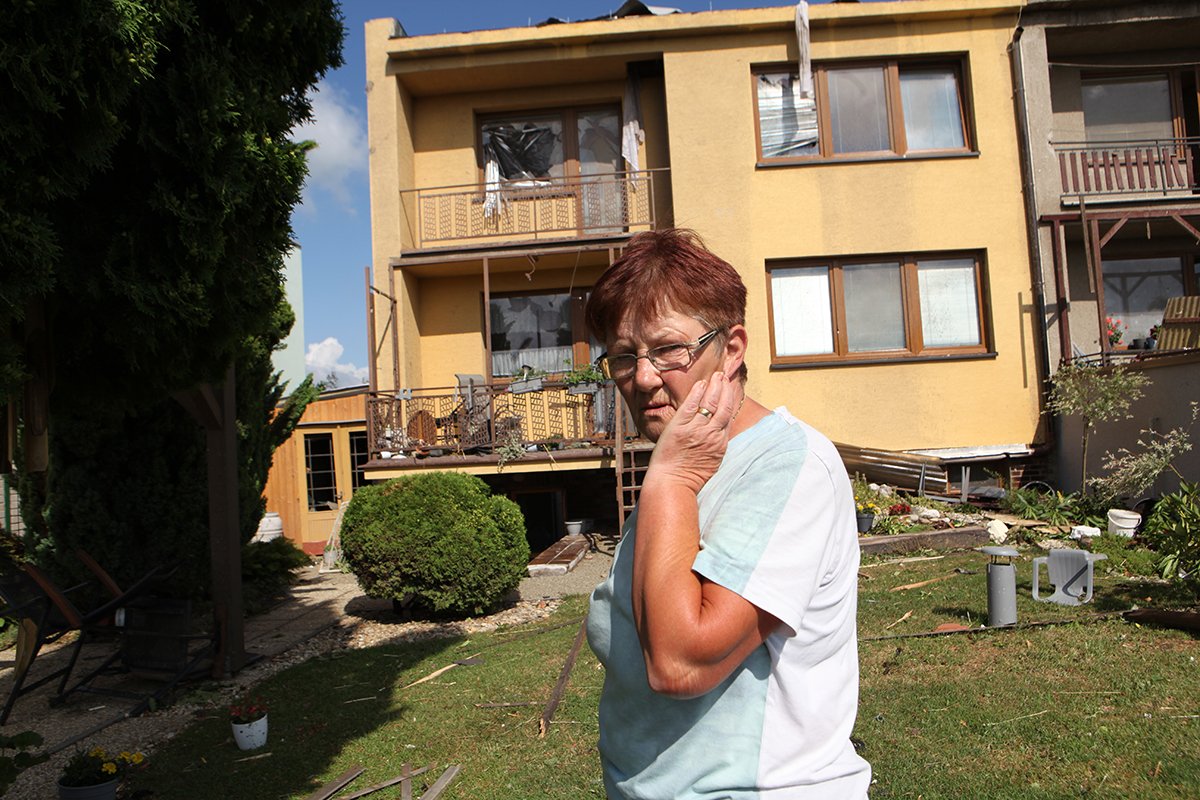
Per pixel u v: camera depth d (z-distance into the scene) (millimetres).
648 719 1227
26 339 3113
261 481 9523
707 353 1307
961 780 3457
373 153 12219
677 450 1170
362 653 6609
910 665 4934
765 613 1098
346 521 7609
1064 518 9633
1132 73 12555
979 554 8281
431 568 7281
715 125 11930
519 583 8070
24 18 2328
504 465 10938
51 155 2586
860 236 11805
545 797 3666
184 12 3014
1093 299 12219
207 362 3783
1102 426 10469
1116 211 11195
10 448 3412
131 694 5625
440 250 12000
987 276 11758
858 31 11945
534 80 12633
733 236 11828
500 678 5480
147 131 3066
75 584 7496
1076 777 3430
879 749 3811
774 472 1169
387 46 12148
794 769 1147
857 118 12086
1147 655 4773
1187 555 6312
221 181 3277
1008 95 11883
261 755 4441
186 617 5828
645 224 12555
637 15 12828
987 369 11625
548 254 11797
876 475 11266
